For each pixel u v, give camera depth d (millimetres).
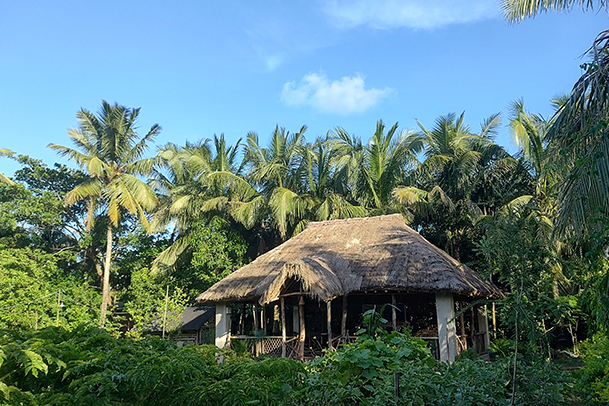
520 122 17484
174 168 26484
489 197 18219
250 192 22312
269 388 3771
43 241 27234
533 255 5031
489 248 5156
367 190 22000
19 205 24422
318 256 14039
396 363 4816
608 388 5797
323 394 4199
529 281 4984
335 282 12070
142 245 26953
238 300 14008
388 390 4438
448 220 21234
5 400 2973
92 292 23781
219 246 21906
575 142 6398
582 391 6688
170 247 23266
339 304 16516
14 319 19250
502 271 5168
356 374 4703
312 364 5035
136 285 21906
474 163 19328
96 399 3268
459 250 22156
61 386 3676
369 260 13172
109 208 21859
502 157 19891
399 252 13094
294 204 20719
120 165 23234
